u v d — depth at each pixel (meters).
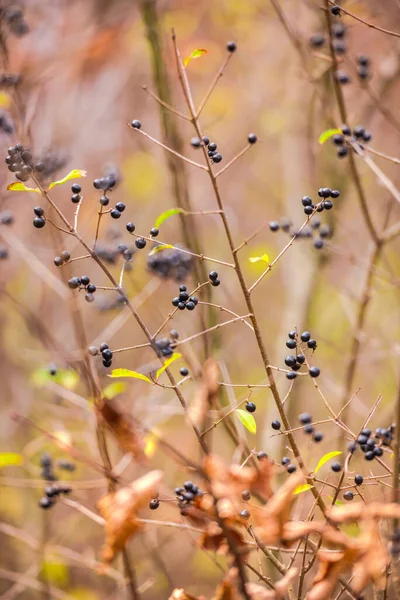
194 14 6.18
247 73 6.44
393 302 5.40
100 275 5.78
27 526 5.29
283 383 4.71
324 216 4.91
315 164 5.13
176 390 2.25
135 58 6.44
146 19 3.97
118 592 4.24
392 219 5.34
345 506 1.98
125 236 4.84
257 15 6.11
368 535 1.94
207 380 2.38
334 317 5.79
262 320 6.39
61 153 4.06
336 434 4.05
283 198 6.55
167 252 3.38
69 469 3.41
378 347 4.88
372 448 2.31
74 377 3.33
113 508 2.04
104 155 6.38
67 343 5.06
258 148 6.44
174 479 4.10
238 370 5.46
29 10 5.76
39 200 3.63
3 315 5.66
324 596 1.95
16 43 5.18
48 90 5.84
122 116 6.53
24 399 5.39
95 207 5.05
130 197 6.30
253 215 6.73
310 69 4.86
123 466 2.83
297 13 5.67
